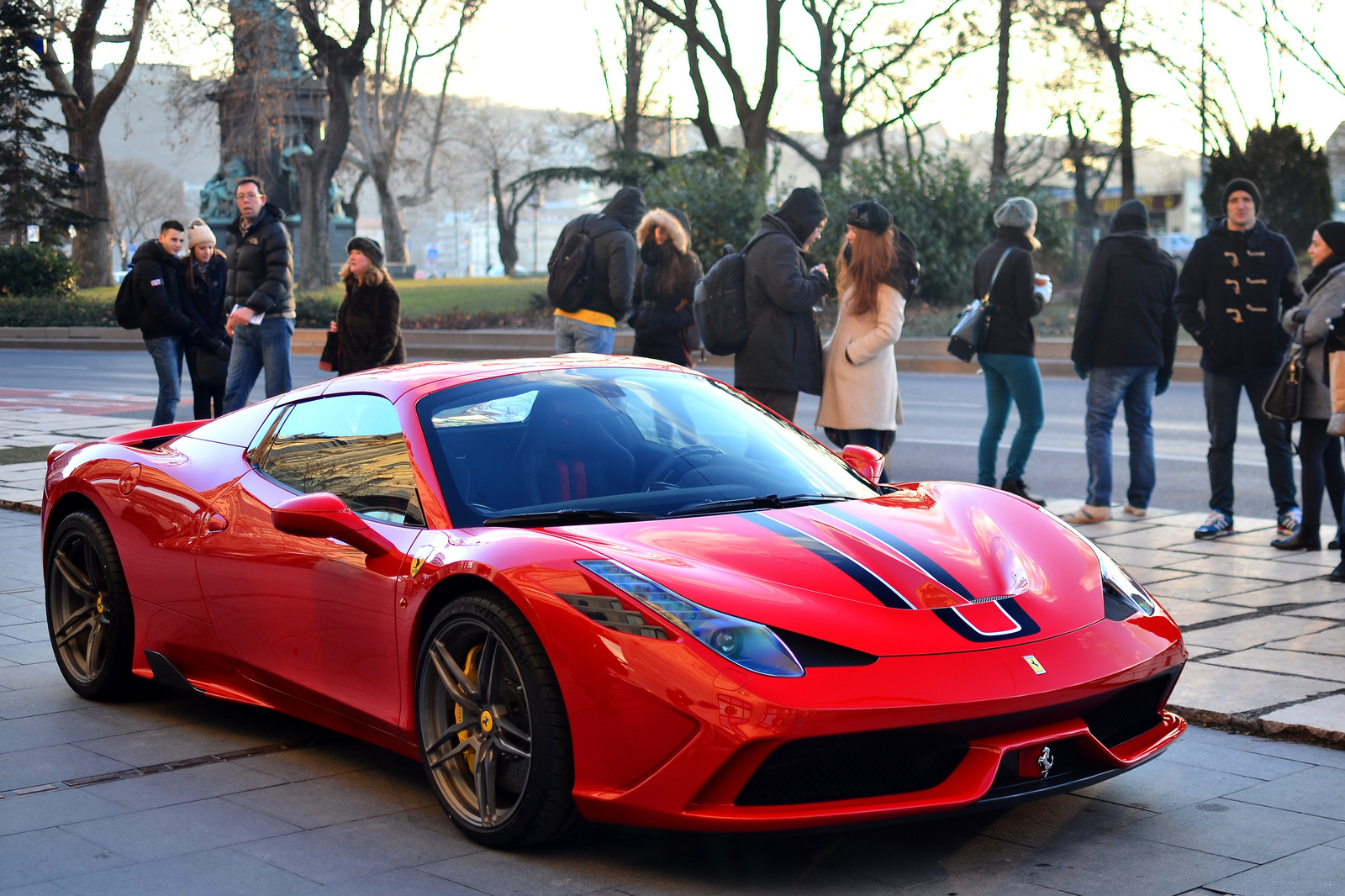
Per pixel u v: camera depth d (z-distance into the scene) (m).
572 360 4.34
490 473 3.67
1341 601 5.60
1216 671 4.59
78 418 13.43
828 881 3.02
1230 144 30.70
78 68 43.09
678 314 8.66
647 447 3.88
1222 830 3.32
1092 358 7.62
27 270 36.81
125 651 4.58
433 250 108.31
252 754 4.08
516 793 3.22
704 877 3.05
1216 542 6.98
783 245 6.92
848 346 7.05
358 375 4.31
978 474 8.35
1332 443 6.69
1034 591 3.28
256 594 4.01
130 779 3.84
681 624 2.93
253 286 9.48
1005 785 3.02
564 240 8.98
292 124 37.84
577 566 3.10
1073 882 3.01
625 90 41.19
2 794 3.70
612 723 2.94
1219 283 7.05
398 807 3.57
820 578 3.13
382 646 3.55
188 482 4.43
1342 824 3.35
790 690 2.81
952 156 27.55
